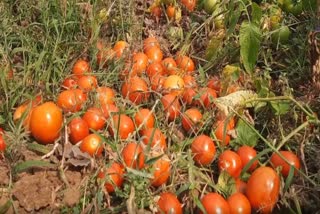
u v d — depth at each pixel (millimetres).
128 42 1038
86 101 844
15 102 881
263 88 864
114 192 739
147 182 705
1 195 725
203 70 968
